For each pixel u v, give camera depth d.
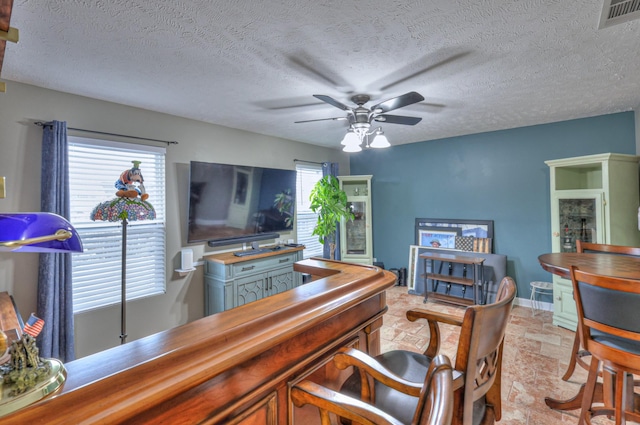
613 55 2.12
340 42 1.92
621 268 1.83
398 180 5.29
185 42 1.90
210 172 3.53
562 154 3.83
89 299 2.80
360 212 5.60
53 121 2.51
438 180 4.86
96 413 0.58
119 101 2.92
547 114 3.52
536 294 4.04
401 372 1.29
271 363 0.99
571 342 3.06
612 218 3.16
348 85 2.59
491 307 1.01
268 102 2.99
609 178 3.16
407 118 2.81
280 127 3.95
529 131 4.05
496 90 2.74
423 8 1.60
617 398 1.50
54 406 0.57
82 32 1.77
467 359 0.97
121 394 0.63
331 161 5.49
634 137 3.38
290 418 1.07
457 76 2.44
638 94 2.88
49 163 2.49
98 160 2.86
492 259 4.23
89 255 2.80
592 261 2.06
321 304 1.14
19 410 0.54
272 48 1.99
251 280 3.63
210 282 3.54
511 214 4.23
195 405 0.78
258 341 0.88
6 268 2.38
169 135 3.35
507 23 1.74
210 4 1.54
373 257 5.59
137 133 3.10
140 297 3.11
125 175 2.44
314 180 5.22
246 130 4.10
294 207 4.62
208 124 3.69
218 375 0.82
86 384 0.62
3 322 1.69
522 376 2.47
